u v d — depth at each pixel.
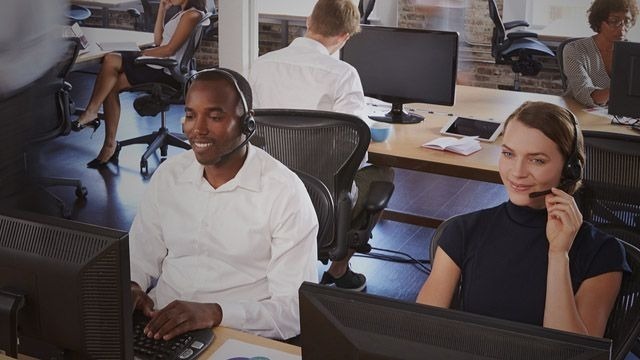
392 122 3.80
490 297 1.86
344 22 3.39
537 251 1.84
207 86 2.00
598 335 1.79
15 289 1.55
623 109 3.66
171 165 2.18
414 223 3.96
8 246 1.55
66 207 4.48
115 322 1.51
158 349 1.78
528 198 1.83
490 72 7.34
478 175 3.21
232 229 2.10
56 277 1.51
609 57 4.27
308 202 2.14
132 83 5.26
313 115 2.85
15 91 2.73
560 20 6.93
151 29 7.79
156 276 2.25
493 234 1.90
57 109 4.25
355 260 4.03
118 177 5.11
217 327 1.90
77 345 1.54
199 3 5.55
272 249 2.11
